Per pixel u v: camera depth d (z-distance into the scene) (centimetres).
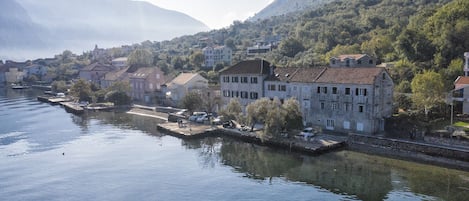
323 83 7100
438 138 5762
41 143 7231
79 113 10912
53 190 4856
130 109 11444
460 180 4728
